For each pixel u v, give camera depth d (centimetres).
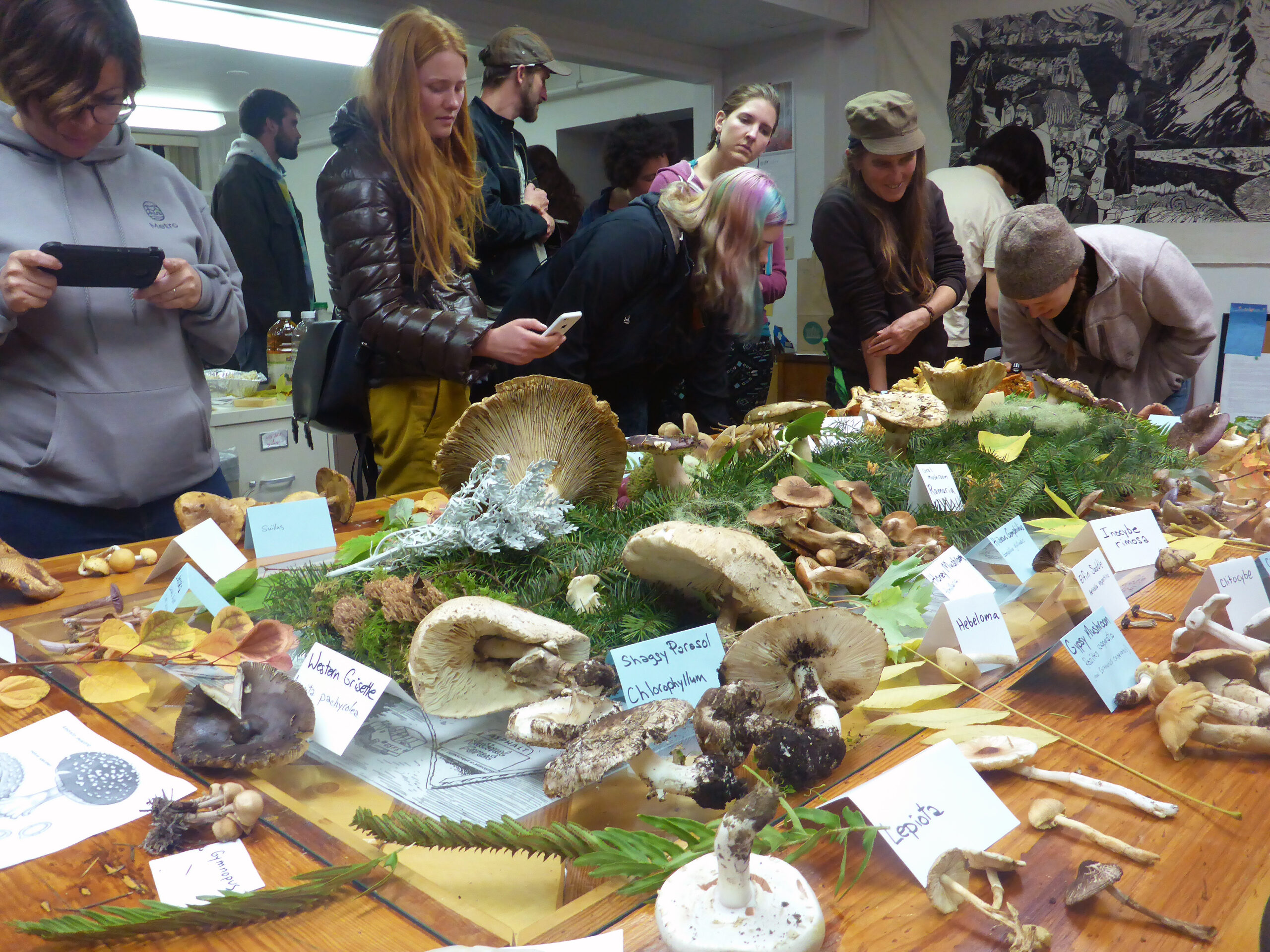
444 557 129
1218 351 414
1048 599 136
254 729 95
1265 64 451
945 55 556
